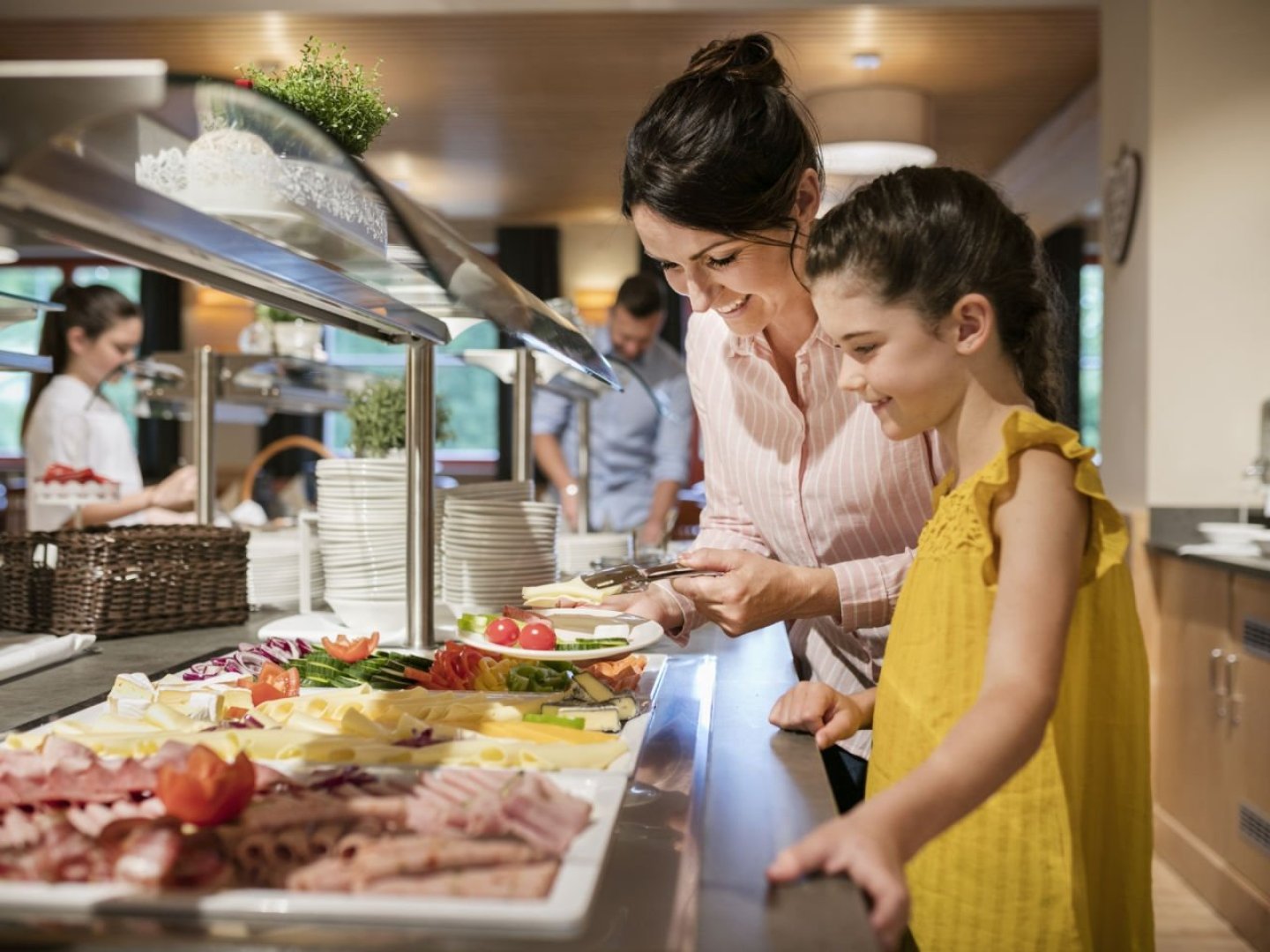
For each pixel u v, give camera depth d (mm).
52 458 3479
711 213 1320
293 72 1437
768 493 1687
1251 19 3734
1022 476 1043
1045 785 1098
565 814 814
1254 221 3754
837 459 1599
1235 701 3074
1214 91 3756
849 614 1484
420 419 1688
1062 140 6137
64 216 879
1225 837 3137
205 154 922
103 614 1835
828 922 729
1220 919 3127
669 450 4719
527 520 1917
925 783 851
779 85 1381
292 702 1198
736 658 1731
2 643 1749
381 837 787
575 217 8719
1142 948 1171
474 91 5613
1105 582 1146
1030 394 1161
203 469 2396
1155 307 3781
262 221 1034
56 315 3566
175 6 4625
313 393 3010
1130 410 3971
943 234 1060
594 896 787
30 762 910
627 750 1063
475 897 720
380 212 974
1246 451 3770
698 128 1312
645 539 4301
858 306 1075
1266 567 2842
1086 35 4801
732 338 1627
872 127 5488
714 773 1077
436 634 1829
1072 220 8648
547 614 1549
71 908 717
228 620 2014
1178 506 3777
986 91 5562
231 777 803
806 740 1213
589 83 5488
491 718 1155
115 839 781
